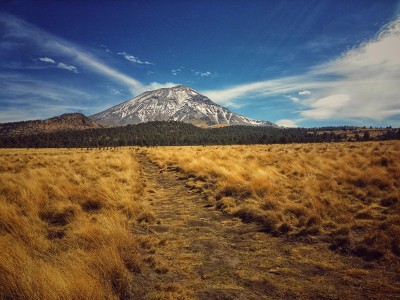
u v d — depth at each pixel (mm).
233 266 5500
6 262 4332
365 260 5656
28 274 4098
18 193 10109
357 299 4215
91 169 18078
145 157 37188
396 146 27406
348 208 8539
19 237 5898
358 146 32656
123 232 6094
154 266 5379
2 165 21172
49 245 5930
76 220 7621
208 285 4691
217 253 6156
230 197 10844
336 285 4684
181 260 5758
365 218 7797
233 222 8508
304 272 5215
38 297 3734
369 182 11266
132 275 4918
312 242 6672
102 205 9352
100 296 3824
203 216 9219
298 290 4523
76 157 28781
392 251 5840
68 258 4980
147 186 14250
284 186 11609
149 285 4664
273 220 8000
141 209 9453
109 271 4555
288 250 6270
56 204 8914
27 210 8320
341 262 5621
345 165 14953
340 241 6457
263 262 5684
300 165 16672
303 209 8266
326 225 7508
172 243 6738
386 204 8953
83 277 4082
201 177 15672
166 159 27047
